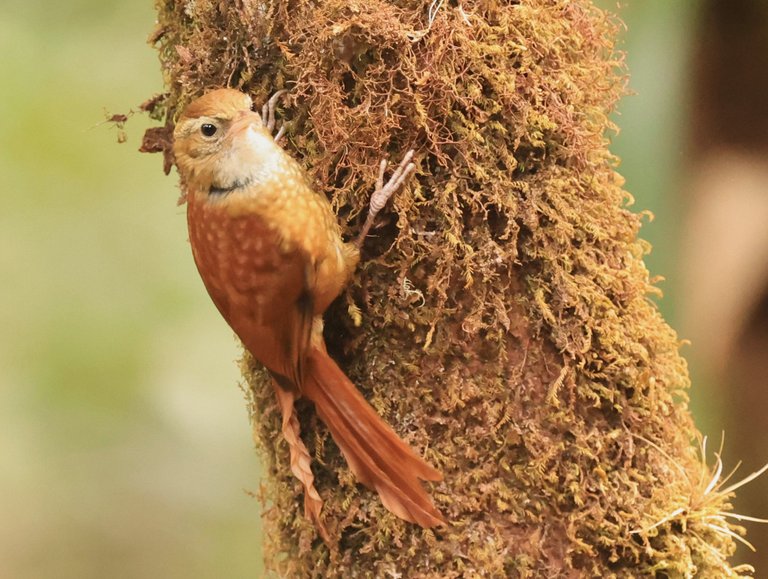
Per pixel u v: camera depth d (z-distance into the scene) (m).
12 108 3.46
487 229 3.03
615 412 3.04
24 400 3.54
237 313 3.04
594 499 3.03
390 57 3.03
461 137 3.03
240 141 3.03
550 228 3.03
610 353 3.04
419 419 3.03
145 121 3.55
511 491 3.03
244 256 3.04
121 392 3.57
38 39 3.55
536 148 3.04
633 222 3.05
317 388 3.04
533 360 3.03
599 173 3.05
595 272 3.04
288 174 3.04
